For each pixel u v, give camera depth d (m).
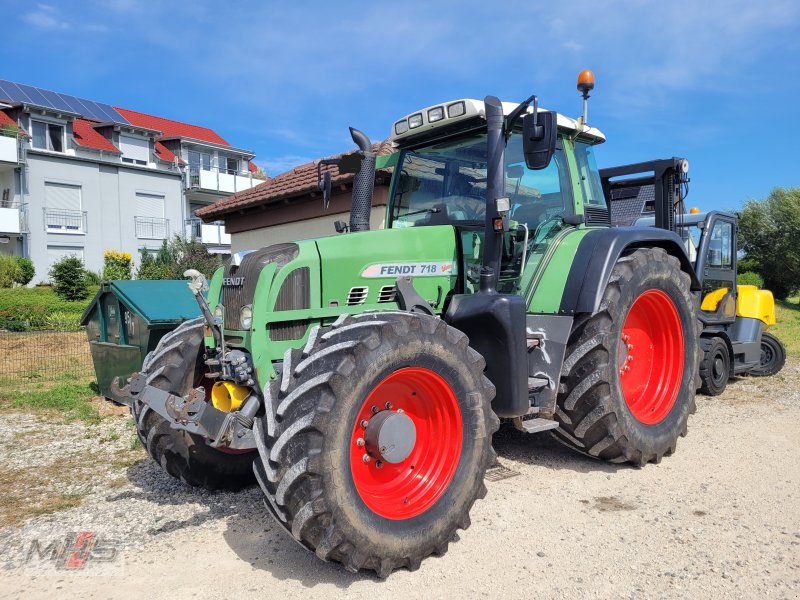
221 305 3.71
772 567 3.08
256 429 3.06
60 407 7.04
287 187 10.60
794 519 3.63
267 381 3.37
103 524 3.77
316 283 3.64
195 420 3.18
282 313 3.47
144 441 4.13
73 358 11.35
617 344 4.34
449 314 3.96
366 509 2.96
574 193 4.96
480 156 4.50
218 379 3.90
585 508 3.85
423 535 3.13
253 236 11.69
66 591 2.98
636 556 3.22
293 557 3.29
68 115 26.61
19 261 23.84
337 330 3.08
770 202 23.16
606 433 4.32
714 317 7.46
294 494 2.82
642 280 4.55
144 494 4.28
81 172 27.03
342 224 4.76
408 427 3.25
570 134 4.99
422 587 2.96
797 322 15.91
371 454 3.19
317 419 2.78
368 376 2.96
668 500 3.95
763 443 5.12
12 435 5.89
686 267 5.32
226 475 4.25
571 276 4.35
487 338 3.83
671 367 5.00
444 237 4.26
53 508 4.04
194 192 32.12
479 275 4.25
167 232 30.28
